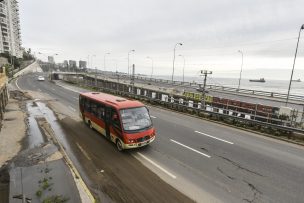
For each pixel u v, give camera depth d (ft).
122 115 39.11
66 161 34.58
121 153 38.70
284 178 31.12
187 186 28.17
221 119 65.77
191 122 63.72
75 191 26.43
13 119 61.21
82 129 53.47
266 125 54.75
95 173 31.35
